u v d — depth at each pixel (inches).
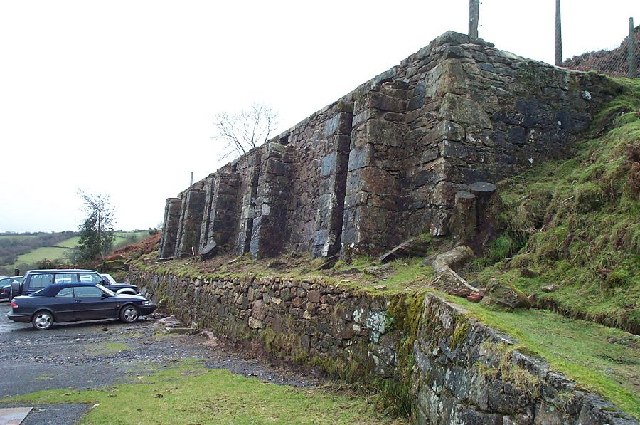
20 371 342.0
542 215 285.6
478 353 149.9
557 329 180.1
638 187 232.5
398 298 225.9
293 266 430.9
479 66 351.3
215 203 690.2
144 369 342.3
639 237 209.8
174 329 520.1
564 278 228.1
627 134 320.5
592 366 140.5
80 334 528.7
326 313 288.4
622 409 103.4
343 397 241.8
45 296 584.4
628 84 407.8
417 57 378.3
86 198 1443.2
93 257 1382.9
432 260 289.0
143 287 849.5
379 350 232.8
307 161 521.3
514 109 356.2
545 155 358.6
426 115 355.9
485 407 140.8
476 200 304.8
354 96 444.1
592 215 248.1
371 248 353.1
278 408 232.2
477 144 338.3
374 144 365.4
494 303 203.3
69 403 254.8
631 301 188.1
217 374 315.0
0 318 708.0
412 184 356.8
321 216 426.3
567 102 376.5
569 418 111.0
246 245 577.9
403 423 198.2
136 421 218.4
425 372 186.1
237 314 429.1
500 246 280.5
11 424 221.0
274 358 346.6
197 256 729.6
